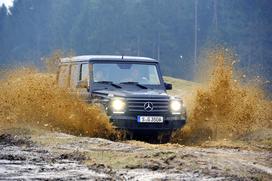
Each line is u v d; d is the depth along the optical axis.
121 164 15.75
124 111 25.14
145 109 25.31
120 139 25.41
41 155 17.55
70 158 17.02
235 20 191.25
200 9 198.38
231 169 15.20
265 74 170.50
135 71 28.34
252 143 24.36
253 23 189.12
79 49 195.25
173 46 188.12
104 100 25.55
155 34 189.88
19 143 20.69
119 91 26.48
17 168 15.01
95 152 17.97
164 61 185.50
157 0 193.38
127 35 191.12
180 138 27.09
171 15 194.50
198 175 14.16
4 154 17.67
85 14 197.88
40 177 13.71
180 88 57.88
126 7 194.38
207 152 19.58
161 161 16.09
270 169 15.96
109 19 192.00
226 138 26.81
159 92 26.98
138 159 16.39
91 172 14.51
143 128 25.30
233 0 197.88
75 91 27.88
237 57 169.50
